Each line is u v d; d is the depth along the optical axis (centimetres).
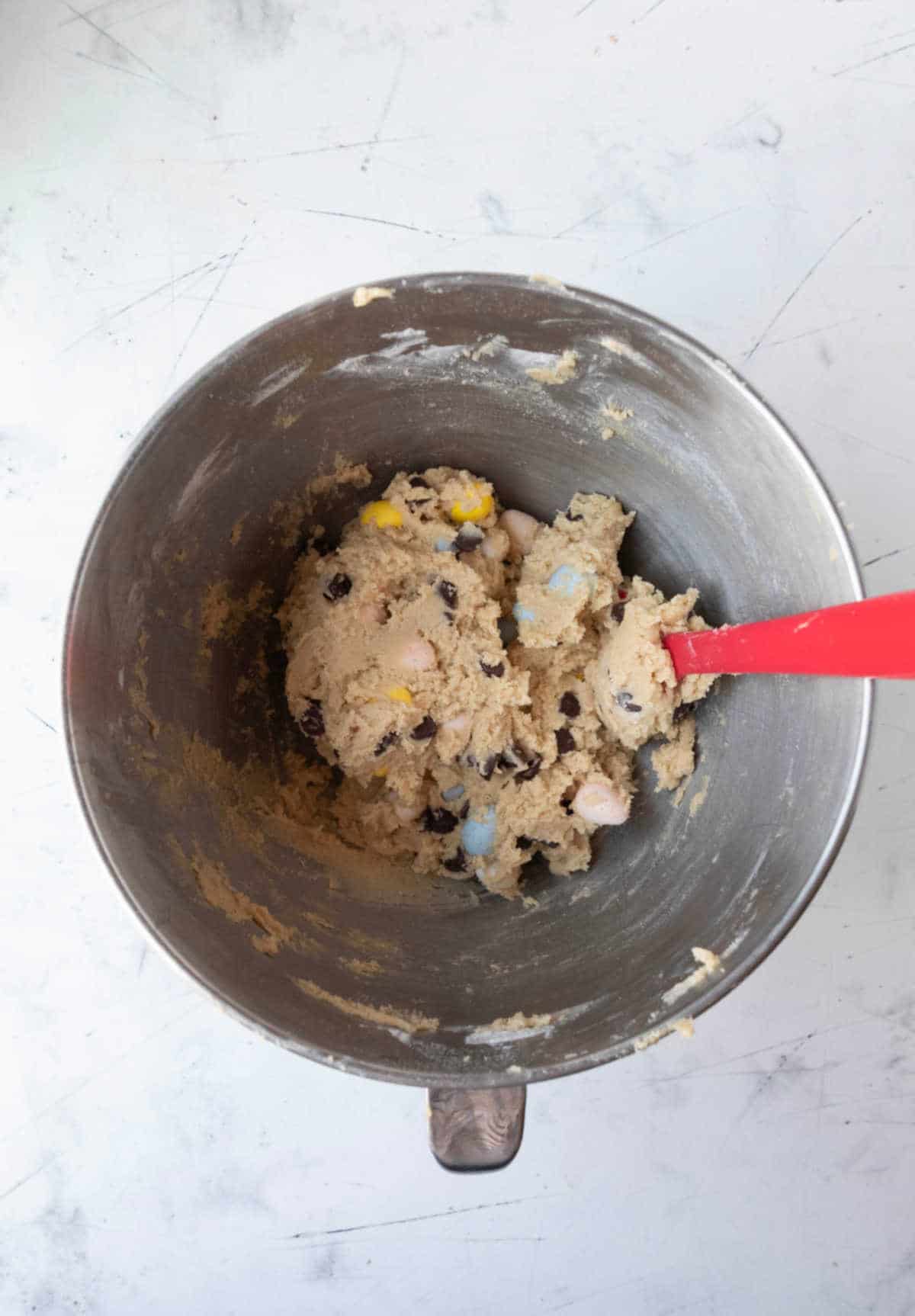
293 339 33
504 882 39
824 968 45
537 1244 45
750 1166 45
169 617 36
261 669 40
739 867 35
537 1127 45
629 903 38
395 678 38
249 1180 44
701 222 44
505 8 44
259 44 44
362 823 41
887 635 26
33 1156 44
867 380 44
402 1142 44
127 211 43
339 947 36
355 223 44
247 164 44
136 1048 44
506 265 44
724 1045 45
